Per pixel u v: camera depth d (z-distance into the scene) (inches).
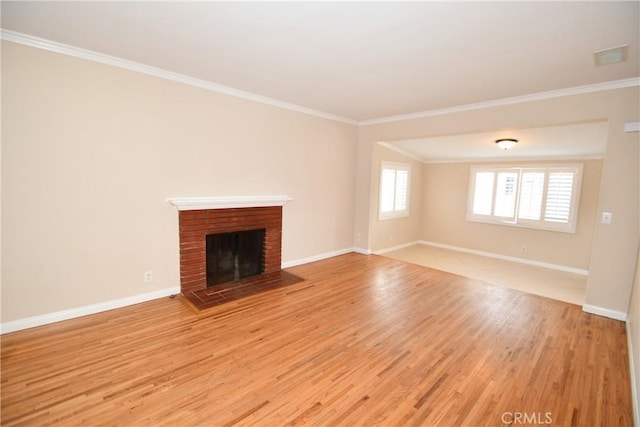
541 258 258.5
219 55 107.6
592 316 128.0
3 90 95.0
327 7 75.7
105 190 116.4
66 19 85.0
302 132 184.1
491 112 157.2
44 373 82.8
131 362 88.9
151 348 96.3
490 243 287.9
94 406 71.8
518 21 79.9
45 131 102.7
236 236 160.4
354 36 90.8
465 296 147.1
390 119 202.1
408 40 92.4
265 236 170.9
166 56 109.8
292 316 121.7
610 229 126.0
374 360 93.6
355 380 83.9
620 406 76.8
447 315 126.3
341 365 90.6
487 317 125.3
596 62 103.7
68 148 107.3
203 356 92.9
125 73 117.0
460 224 307.6
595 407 76.2
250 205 157.3
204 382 81.3
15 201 99.3
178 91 131.3
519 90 137.5
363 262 202.4
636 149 119.2
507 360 95.3
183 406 72.7
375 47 97.7
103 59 111.1
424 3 72.9
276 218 173.8
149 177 126.7
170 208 134.0
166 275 136.0
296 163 183.2
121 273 123.3
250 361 91.1
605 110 125.0
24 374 82.1
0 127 95.3
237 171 155.0
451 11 76.0
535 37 88.4
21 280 102.7
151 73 123.0
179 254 138.6
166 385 79.7
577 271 241.6
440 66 111.7
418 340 106.0
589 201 234.4
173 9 78.8
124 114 118.2
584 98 129.8
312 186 195.3
